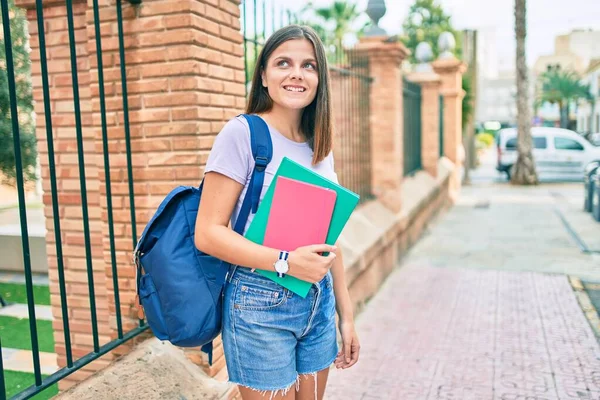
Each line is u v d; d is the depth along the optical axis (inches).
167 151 98.3
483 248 282.7
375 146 239.8
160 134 98.1
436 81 363.6
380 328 168.4
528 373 135.0
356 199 61.2
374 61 233.9
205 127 98.7
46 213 126.9
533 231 326.0
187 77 95.2
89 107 120.0
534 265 245.0
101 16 98.1
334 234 62.2
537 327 167.2
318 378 69.7
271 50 64.7
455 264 249.4
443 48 462.0
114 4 97.0
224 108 104.7
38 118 124.6
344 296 73.7
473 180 671.1
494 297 198.7
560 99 1535.4
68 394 77.5
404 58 245.6
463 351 149.6
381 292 206.4
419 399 123.3
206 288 61.7
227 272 63.2
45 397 131.4
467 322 172.7
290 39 64.0
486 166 937.5
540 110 1985.7
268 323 61.4
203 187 60.3
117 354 106.0
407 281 221.8
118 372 85.7
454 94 460.8
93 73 100.5
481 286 213.3
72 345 127.9
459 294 203.0
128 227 102.9
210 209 59.4
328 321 67.7
